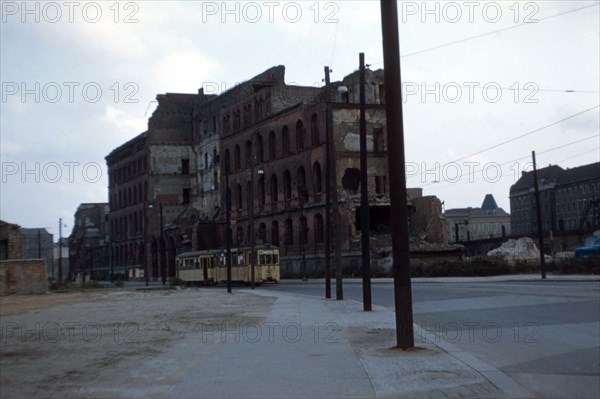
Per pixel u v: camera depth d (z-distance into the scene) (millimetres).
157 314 24875
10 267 44656
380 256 62531
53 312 27281
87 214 136875
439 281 49188
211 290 49469
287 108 74938
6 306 32125
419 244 64062
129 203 114438
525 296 28781
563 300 25516
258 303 30453
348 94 73375
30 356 13469
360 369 11508
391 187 13641
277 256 57656
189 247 89250
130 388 10031
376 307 26297
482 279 49312
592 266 50438
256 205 81500
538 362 12398
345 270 64938
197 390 9867
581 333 16141
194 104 106062
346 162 67688
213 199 94188
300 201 71750
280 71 79188
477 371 11180
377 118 69938
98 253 128125
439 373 11023
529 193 126000
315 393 9625
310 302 30234
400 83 13688
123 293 46219
